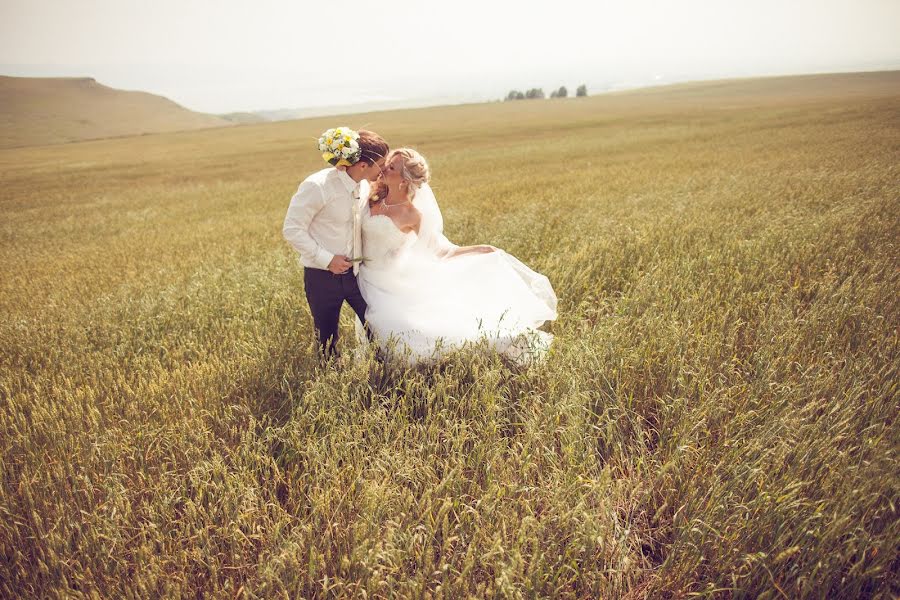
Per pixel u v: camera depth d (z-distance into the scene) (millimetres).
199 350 3914
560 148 28406
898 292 3713
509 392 3059
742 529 2027
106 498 2293
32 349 4176
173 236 10750
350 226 3434
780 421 2410
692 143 24500
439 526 2152
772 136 23828
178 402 3066
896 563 1897
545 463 2527
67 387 3412
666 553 2154
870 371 2789
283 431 2715
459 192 13039
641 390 3033
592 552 1980
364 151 3238
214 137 63750
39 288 6816
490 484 2295
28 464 2621
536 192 11766
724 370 3049
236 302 4844
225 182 25000
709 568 2006
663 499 2355
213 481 2396
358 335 3818
